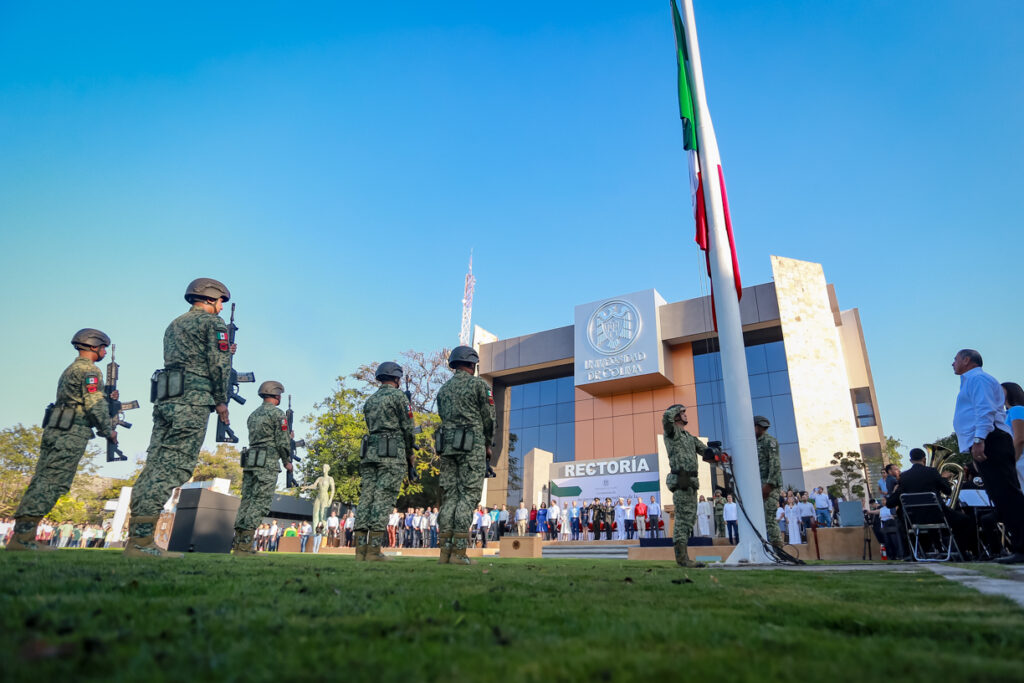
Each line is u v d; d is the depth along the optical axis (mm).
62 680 1144
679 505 7738
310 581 3354
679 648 1608
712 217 9125
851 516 14047
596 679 1274
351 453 35875
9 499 40188
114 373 8508
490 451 7883
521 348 43719
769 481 9852
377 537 7965
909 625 1995
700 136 9555
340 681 1211
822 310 33688
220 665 1293
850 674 1318
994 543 9156
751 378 35625
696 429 36375
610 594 3010
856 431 33344
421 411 37562
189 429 6125
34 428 41688
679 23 10625
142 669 1234
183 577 3234
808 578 4387
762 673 1324
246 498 9305
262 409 9883
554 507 29469
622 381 37938
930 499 8969
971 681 1271
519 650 1564
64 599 2143
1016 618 2178
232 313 9641
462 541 7258
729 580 4129
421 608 2334
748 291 35406
